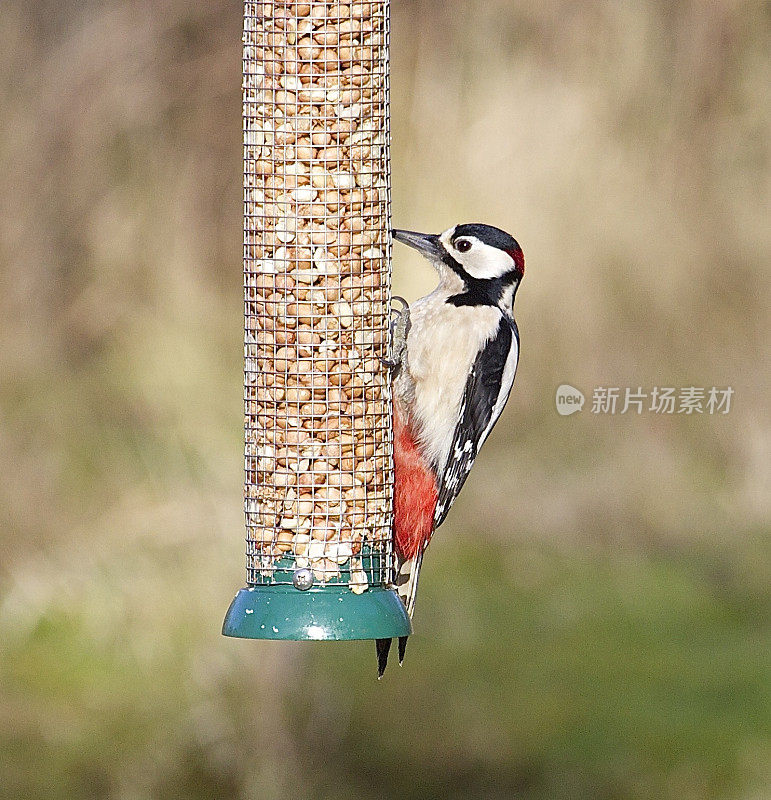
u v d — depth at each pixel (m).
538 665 14.86
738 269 16.84
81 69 16.42
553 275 16.62
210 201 16.61
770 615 15.06
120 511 14.73
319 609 7.77
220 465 15.11
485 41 16.53
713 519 16.59
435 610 15.59
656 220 16.77
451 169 16.22
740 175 16.97
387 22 8.34
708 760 13.48
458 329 9.02
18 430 15.28
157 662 13.84
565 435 16.89
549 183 16.45
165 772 13.18
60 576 14.37
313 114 8.09
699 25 16.92
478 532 16.66
